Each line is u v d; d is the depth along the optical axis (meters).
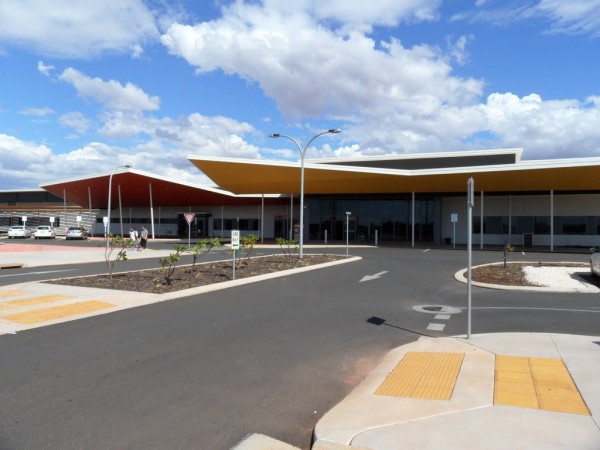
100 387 5.51
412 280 15.88
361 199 44.16
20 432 4.33
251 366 6.38
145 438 4.23
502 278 16.03
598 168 29.92
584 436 4.04
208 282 14.52
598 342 7.39
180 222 56.34
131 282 14.39
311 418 4.75
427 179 35.25
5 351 7.04
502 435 4.07
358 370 6.30
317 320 9.42
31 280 15.67
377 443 3.96
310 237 45.59
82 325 8.84
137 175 46.72
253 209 52.16
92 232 64.19
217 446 4.09
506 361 6.35
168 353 6.95
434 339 7.78
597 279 15.73
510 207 39.03
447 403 4.86
